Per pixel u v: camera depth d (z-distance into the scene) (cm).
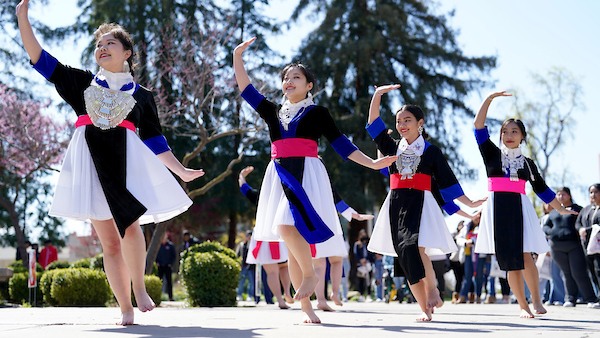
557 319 478
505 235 502
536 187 534
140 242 359
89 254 2908
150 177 360
